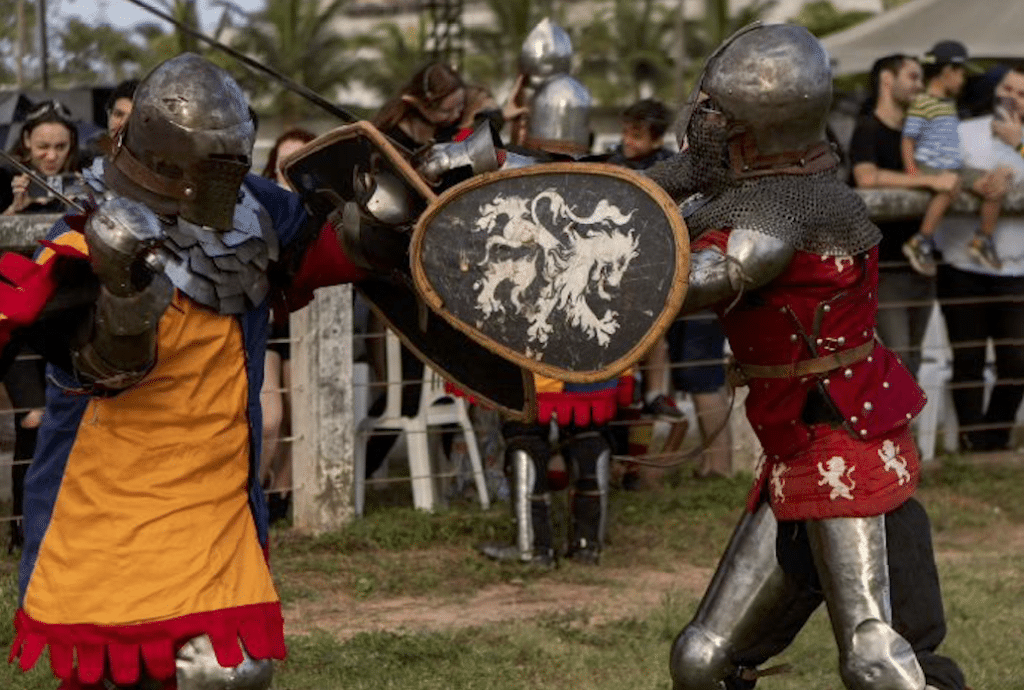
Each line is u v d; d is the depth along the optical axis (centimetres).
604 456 1042
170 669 561
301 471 1098
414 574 1022
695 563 1067
